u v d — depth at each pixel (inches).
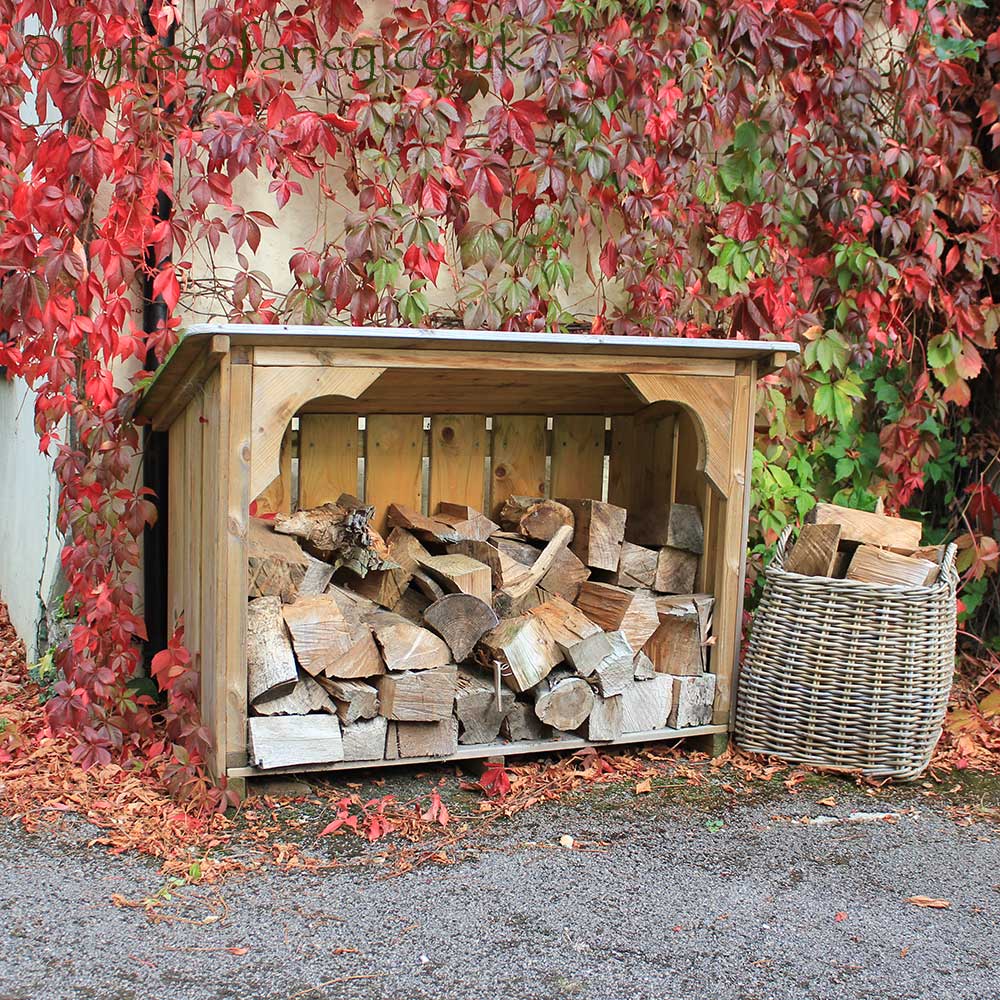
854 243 177.0
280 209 152.8
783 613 140.4
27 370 139.0
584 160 156.2
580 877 107.7
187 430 134.7
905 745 136.9
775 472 175.6
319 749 123.8
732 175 175.5
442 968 89.9
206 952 91.4
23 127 138.3
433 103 148.9
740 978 89.9
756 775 138.3
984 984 90.3
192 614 133.2
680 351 133.9
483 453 161.3
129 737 137.9
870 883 108.7
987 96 187.5
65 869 106.0
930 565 139.2
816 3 171.6
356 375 121.6
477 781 131.4
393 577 142.6
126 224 138.8
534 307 161.6
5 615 210.2
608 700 138.3
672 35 164.4
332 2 147.9
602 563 148.4
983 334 183.0
